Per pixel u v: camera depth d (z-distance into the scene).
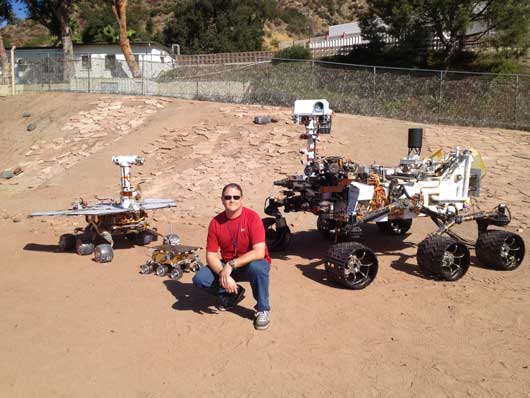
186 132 13.12
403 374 3.40
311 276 5.50
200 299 4.82
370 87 15.64
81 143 14.09
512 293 4.91
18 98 18.94
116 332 4.08
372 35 22.91
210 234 4.23
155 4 62.12
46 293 5.08
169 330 4.11
